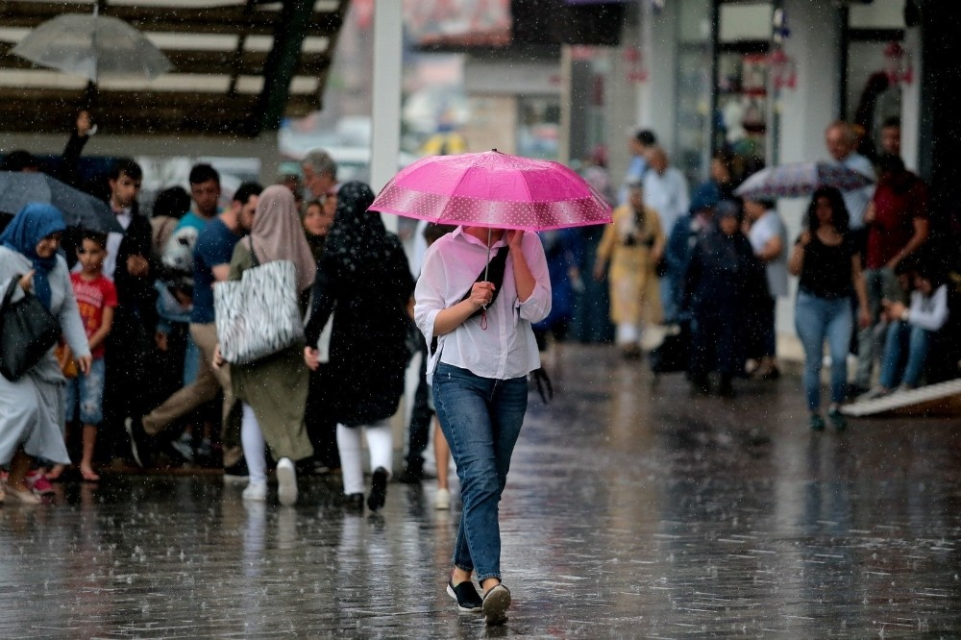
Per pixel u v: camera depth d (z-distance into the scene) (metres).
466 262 19.02
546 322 59.97
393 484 29.73
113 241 31.02
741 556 22.70
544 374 19.56
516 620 18.75
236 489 29.00
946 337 41.72
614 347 60.72
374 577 21.20
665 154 58.75
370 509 26.48
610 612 19.19
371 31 30.66
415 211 18.08
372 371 26.23
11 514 26.05
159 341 31.27
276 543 23.66
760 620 18.78
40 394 26.64
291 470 27.05
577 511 26.64
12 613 18.94
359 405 26.20
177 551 22.95
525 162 18.66
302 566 21.89
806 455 33.56
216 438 31.73
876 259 43.66
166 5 37.50
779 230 48.06
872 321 44.03
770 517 26.05
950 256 42.97
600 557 22.62
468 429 18.77
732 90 61.00
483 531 18.62
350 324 26.20
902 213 43.34
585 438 36.47
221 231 29.33
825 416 40.44
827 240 37.09
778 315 55.69
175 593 20.09
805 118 53.84
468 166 18.34
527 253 19.20
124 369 31.08
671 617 18.91
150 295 31.16
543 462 32.56
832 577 21.27
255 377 27.42
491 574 18.52
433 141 96.56
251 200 29.41
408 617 18.89
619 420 39.84
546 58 83.44
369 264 26.14
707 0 62.03
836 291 37.16
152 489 28.89
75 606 19.33
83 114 32.81
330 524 25.41
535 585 20.72
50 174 32.69
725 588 20.55
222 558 22.45
